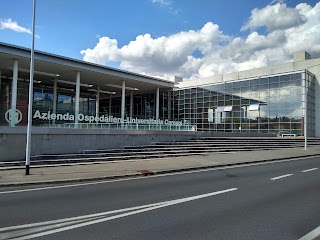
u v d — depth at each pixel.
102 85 38.84
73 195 8.75
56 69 29.64
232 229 5.67
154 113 48.84
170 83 40.19
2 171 13.20
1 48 23.53
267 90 41.91
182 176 12.66
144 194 8.87
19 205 7.51
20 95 34.66
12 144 16.70
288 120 39.53
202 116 48.66
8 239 5.12
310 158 21.34
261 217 6.46
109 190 9.52
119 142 21.69
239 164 17.16
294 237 5.25
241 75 45.09
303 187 9.95
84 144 19.67
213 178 12.06
